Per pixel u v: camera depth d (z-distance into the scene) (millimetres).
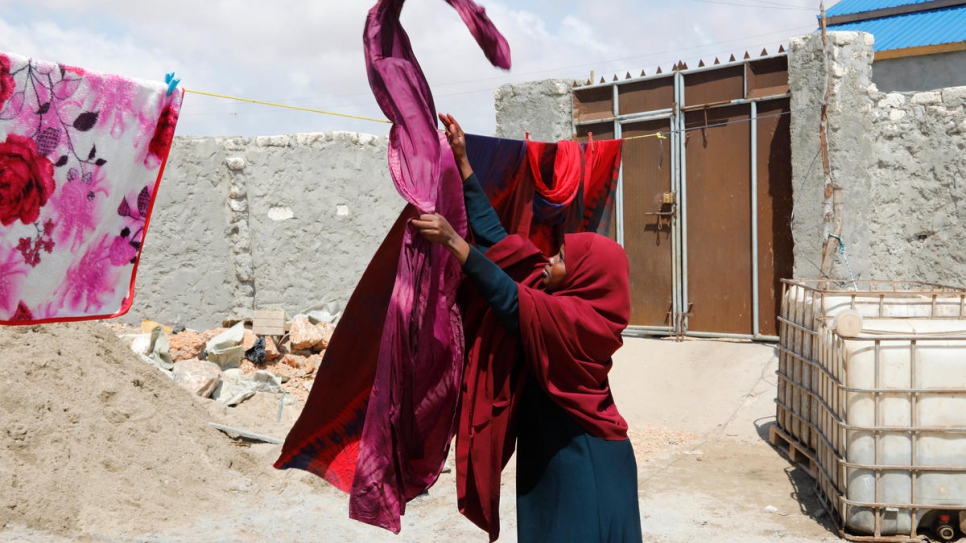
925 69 12094
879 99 8539
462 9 2420
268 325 9180
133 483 5102
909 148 8484
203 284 10211
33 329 5914
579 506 2590
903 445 4676
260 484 5707
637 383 8414
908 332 4871
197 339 8453
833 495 5074
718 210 9094
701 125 9156
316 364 8805
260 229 10398
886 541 4719
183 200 10070
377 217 10477
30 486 4664
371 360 2803
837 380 4922
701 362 8570
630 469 2719
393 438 2639
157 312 9953
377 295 2783
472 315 2846
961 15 13195
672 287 9438
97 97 2365
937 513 4719
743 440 7086
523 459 2740
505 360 2688
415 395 2717
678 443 7055
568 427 2654
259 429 6891
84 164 2359
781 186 8641
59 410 5336
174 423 5941
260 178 10344
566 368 2592
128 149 2459
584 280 2646
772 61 8609
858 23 14500
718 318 9164
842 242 8086
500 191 3795
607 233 4922
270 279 10406
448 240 2484
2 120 2182
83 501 4754
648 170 9555
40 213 2285
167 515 4926
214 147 10258
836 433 5023
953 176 8242
